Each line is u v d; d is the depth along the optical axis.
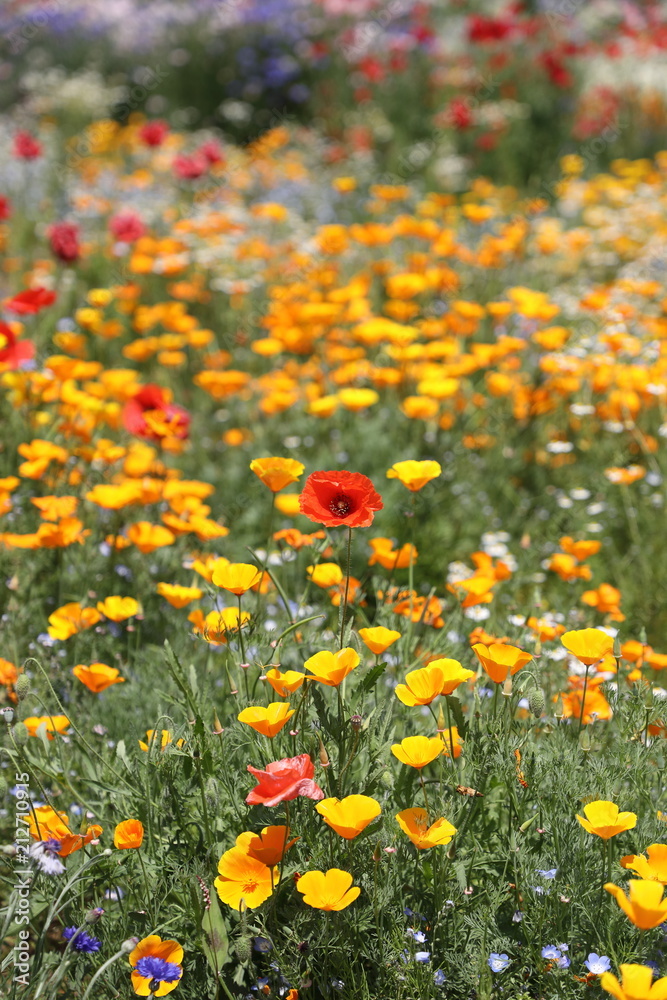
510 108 10.59
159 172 9.78
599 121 10.38
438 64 11.85
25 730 1.94
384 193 6.55
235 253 6.52
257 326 5.82
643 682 2.18
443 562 3.78
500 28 11.63
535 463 4.42
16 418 3.81
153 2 14.93
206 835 1.91
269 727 1.79
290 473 2.23
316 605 2.91
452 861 1.92
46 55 13.74
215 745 2.05
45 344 5.16
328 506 1.98
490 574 2.83
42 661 2.67
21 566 3.08
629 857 1.81
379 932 1.86
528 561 3.47
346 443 4.22
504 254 6.48
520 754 2.02
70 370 3.57
